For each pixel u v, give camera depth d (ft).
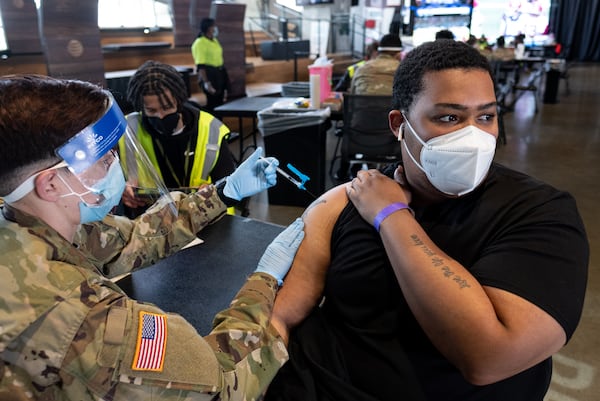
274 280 2.92
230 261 3.77
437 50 2.49
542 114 21.66
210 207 3.73
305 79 28.66
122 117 2.19
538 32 38.32
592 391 5.08
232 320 2.48
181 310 3.14
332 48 33.37
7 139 1.77
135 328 1.90
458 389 2.46
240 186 3.75
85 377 1.81
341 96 10.84
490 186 2.59
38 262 1.82
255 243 4.07
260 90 21.83
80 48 10.75
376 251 2.68
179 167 5.59
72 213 2.10
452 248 2.54
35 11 13.28
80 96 1.94
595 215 9.92
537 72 29.25
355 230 2.81
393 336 2.60
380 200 2.68
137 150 2.97
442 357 2.45
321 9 33.60
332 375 2.62
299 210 10.31
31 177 1.88
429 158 2.50
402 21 33.45
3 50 12.70
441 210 2.66
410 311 2.54
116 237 3.26
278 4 35.04
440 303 2.18
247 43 29.53
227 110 10.42
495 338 2.04
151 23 26.94
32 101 1.81
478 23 37.04
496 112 2.53
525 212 2.39
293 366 2.74
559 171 13.08
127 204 3.62
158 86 4.95
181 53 23.18
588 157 14.39
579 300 2.11
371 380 2.61
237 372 2.24
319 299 3.07
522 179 2.59
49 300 1.77
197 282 3.47
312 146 9.95
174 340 1.99
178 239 3.54
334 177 12.36
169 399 1.96
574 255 2.19
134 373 1.86
